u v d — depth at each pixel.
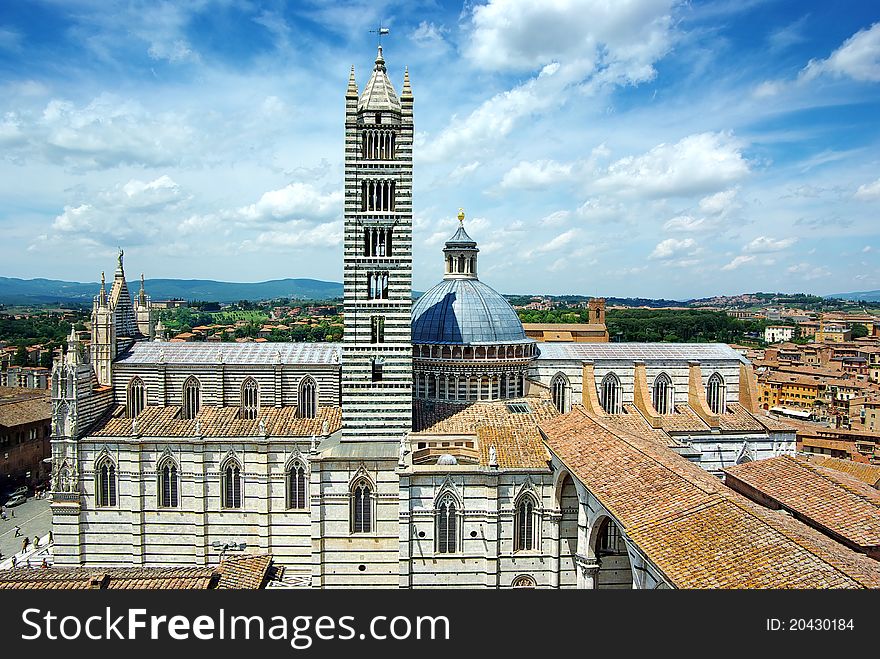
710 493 50.88
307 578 89.06
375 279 87.31
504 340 95.94
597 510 61.59
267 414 97.94
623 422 89.31
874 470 104.44
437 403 95.31
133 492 92.50
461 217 104.31
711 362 110.50
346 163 86.38
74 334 97.12
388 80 87.94
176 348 104.75
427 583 76.81
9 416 142.12
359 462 82.56
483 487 76.31
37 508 126.62
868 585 36.56
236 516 92.50
